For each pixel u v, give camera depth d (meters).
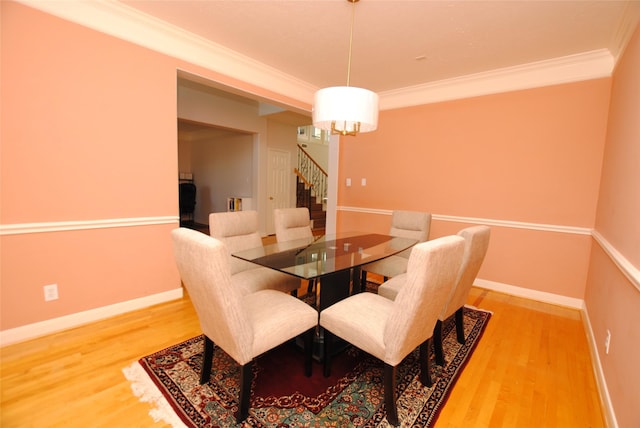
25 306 2.14
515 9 2.18
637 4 1.88
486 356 2.15
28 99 2.06
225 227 2.55
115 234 2.54
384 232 4.54
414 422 1.51
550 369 2.00
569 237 3.09
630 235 1.66
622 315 1.61
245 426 1.46
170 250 2.91
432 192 4.01
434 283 1.40
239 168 6.80
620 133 2.21
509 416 1.59
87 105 2.32
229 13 2.40
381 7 2.21
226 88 3.31
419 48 2.87
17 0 1.97
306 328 1.74
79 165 2.31
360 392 1.73
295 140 7.20
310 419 1.52
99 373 1.83
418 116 4.07
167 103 2.77
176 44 2.77
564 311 2.97
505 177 3.44
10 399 1.60
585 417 1.60
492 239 3.55
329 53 3.07
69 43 2.20
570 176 3.06
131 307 2.68
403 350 1.47
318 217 8.05
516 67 3.22
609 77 2.82
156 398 1.64
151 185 2.73
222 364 1.96
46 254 2.21
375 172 4.58
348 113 1.95
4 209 2.02
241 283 2.29
